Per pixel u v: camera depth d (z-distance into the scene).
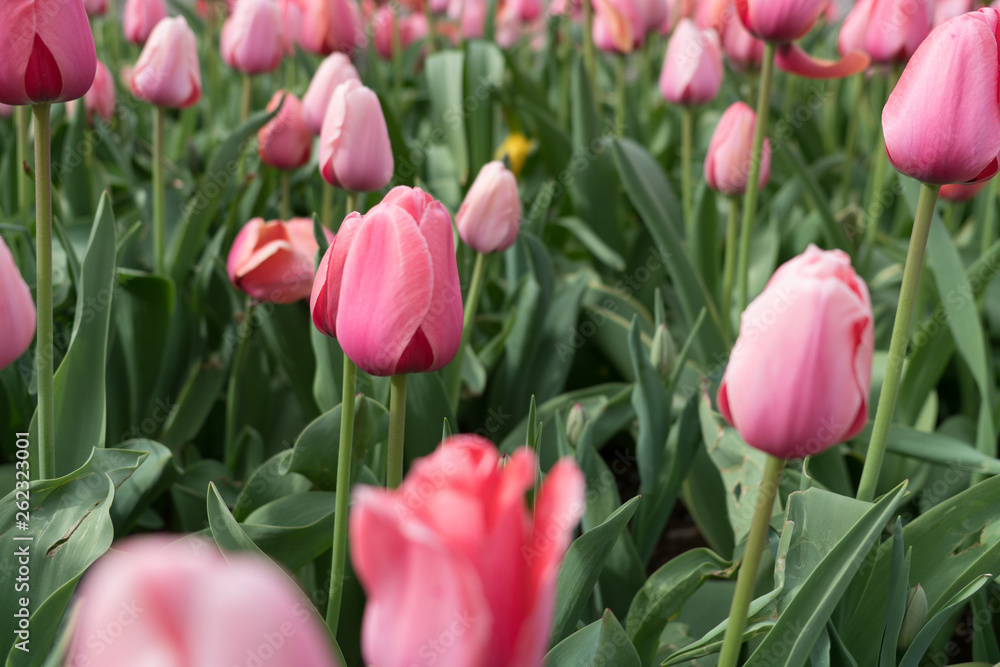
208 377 0.91
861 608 0.69
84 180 1.14
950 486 0.87
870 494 0.66
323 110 0.93
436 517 0.43
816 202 1.10
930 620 0.64
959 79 0.60
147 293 0.87
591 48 1.57
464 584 0.41
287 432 0.97
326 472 0.73
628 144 1.18
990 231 1.05
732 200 0.97
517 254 1.07
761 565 0.72
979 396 1.06
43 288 0.64
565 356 1.01
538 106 1.56
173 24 0.88
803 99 1.89
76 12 0.61
